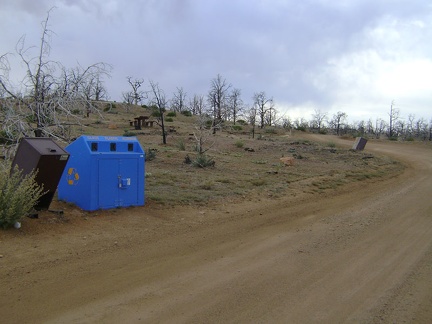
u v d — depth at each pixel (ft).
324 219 33.22
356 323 14.61
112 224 26.84
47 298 15.69
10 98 35.55
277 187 47.01
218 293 16.93
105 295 16.26
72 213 27.66
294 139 148.87
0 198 22.82
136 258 21.11
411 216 35.24
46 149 25.46
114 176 30.01
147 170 52.37
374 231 29.27
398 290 17.87
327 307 15.89
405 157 113.09
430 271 20.56
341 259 22.26
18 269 18.37
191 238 25.54
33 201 24.14
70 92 37.55
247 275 19.25
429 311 15.78
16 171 24.73
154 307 15.34
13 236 22.20
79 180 29.43
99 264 19.85
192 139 108.88
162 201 33.94
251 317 14.80
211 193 40.09
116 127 130.00
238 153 91.20
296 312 15.35
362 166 78.02
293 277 19.19
